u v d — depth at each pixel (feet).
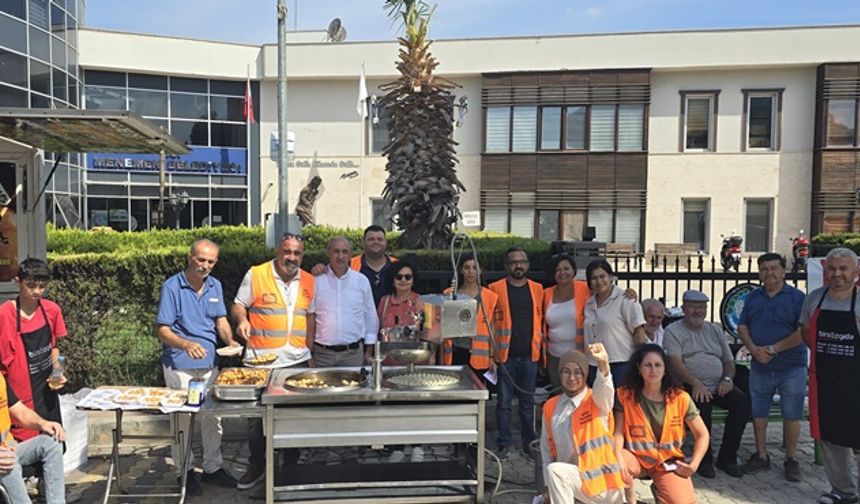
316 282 15.98
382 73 71.20
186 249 19.51
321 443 12.67
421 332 14.62
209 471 14.96
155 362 19.38
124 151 20.25
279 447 12.66
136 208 72.84
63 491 12.94
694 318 16.56
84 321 19.04
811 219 67.31
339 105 72.90
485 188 69.87
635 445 13.42
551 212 69.26
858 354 13.53
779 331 15.70
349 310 15.97
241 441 18.33
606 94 67.87
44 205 18.94
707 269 62.23
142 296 19.21
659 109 68.54
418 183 24.07
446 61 69.31
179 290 14.53
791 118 67.21
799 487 15.34
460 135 70.74
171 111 73.41
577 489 12.32
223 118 75.05
